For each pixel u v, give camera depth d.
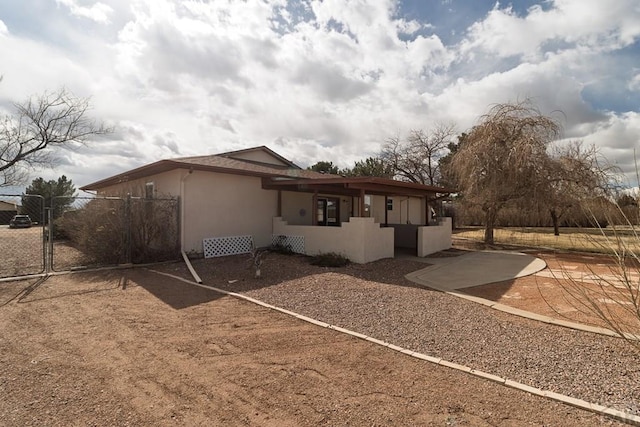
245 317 5.36
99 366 3.66
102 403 2.94
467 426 2.62
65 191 29.05
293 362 3.77
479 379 3.39
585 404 2.88
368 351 4.08
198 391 3.15
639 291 3.56
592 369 3.56
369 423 2.66
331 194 15.27
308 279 8.05
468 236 20.55
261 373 3.51
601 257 11.56
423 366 3.68
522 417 2.74
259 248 12.70
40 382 3.30
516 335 4.58
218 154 15.78
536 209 14.58
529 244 15.78
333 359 3.85
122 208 9.82
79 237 10.42
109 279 8.02
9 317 5.28
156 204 10.35
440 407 2.88
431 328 4.88
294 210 14.21
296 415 2.78
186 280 7.93
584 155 14.09
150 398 3.03
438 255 12.35
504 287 7.33
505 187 14.24
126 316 5.36
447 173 20.73
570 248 13.99
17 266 9.45
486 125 14.80
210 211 11.43
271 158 17.92
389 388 3.21
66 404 2.92
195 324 5.02
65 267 9.25
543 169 13.80
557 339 4.41
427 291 7.00
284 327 4.92
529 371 3.54
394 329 4.84
